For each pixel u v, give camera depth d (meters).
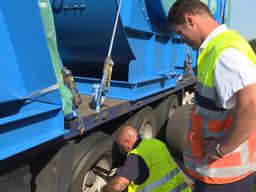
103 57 4.42
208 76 2.30
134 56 4.18
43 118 2.41
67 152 2.84
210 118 2.42
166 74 4.98
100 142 3.36
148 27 4.39
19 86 2.37
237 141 2.23
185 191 3.46
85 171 3.15
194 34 2.44
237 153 2.48
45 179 2.75
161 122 5.61
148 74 4.56
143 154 3.41
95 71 4.75
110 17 3.96
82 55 4.52
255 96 2.10
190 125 2.65
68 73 2.80
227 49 2.20
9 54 2.32
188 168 2.69
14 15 2.32
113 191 3.36
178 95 6.29
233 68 2.15
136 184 3.47
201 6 2.44
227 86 2.17
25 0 2.31
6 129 2.13
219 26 2.38
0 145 2.11
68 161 2.86
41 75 2.44
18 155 2.38
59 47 4.52
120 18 3.90
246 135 2.19
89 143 3.27
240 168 2.51
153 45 4.60
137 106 4.28
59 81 2.61
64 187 2.85
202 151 2.56
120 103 3.77
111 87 4.10
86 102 3.57
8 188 2.53
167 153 3.57
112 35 3.86
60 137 2.65
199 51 2.41
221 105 2.30
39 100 2.49
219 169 2.51
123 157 3.88
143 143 3.50
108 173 3.62
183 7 2.43
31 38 2.37
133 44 4.13
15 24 2.33
